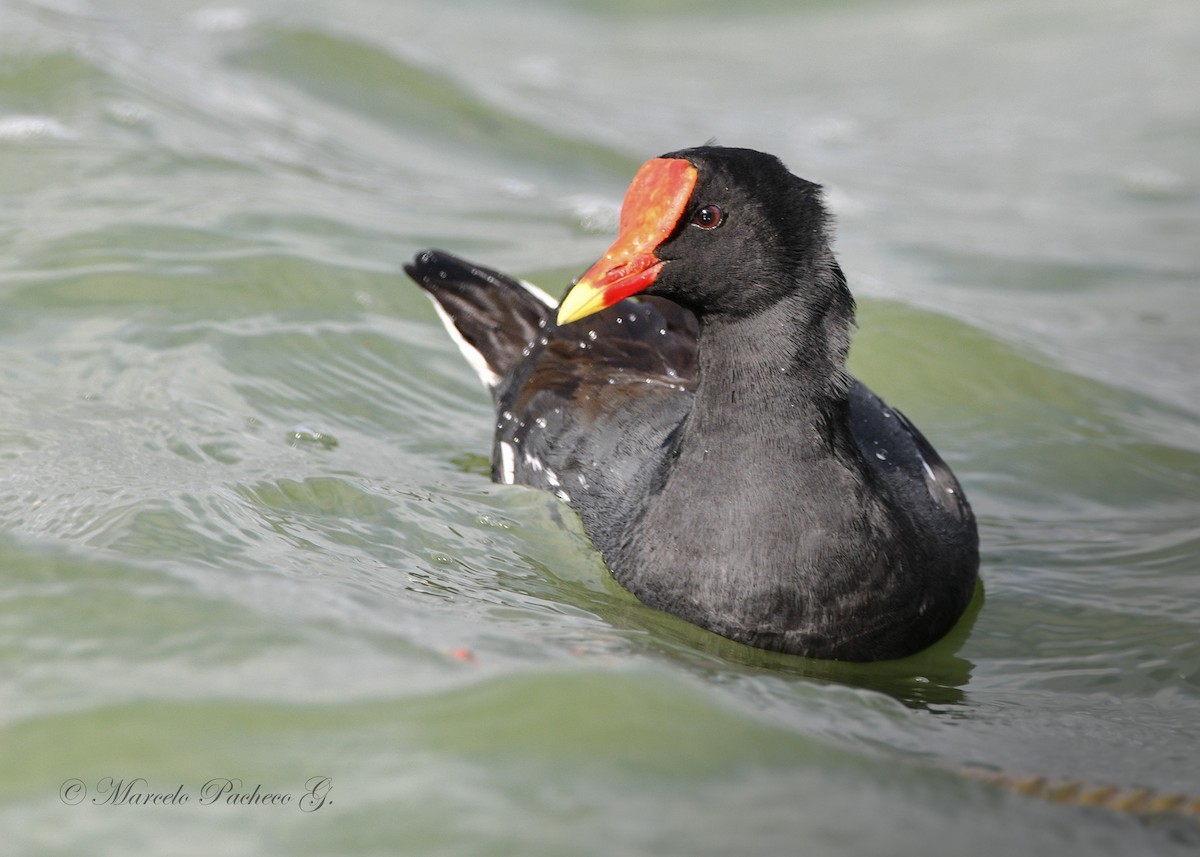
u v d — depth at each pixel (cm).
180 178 1661
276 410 1260
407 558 1051
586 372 1180
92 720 786
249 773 752
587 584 1055
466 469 1239
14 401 1191
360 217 1664
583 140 2130
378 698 815
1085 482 1343
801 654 977
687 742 799
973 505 1291
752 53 2778
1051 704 957
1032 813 777
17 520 1017
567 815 730
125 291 1390
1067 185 2225
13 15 1997
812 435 962
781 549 954
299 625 889
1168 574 1167
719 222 943
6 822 718
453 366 1419
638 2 2914
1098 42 2794
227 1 2444
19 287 1370
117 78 1870
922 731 884
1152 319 1755
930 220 2041
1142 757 873
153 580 923
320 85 2103
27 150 1662
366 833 714
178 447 1154
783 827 732
